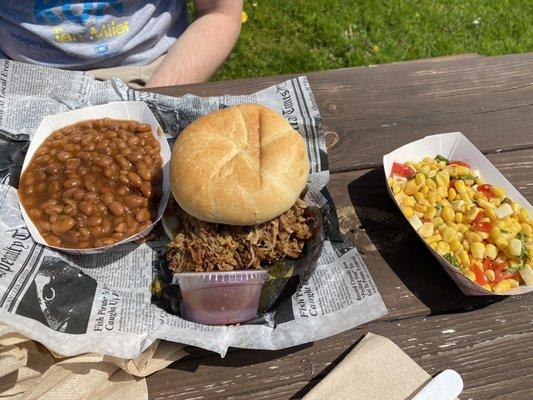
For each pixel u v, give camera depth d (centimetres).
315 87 42
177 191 31
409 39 86
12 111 37
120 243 32
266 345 27
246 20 85
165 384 27
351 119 40
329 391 26
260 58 80
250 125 33
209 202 30
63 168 35
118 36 48
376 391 26
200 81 49
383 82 43
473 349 29
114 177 35
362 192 36
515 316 30
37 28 45
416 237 33
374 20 87
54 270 29
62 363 25
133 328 27
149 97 39
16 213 32
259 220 31
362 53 83
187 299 29
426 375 27
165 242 33
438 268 32
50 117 37
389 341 28
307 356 28
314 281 30
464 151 37
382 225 34
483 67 44
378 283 31
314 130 37
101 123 38
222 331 28
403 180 36
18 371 25
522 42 89
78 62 48
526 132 40
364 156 38
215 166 31
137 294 31
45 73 38
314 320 28
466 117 41
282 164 31
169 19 51
